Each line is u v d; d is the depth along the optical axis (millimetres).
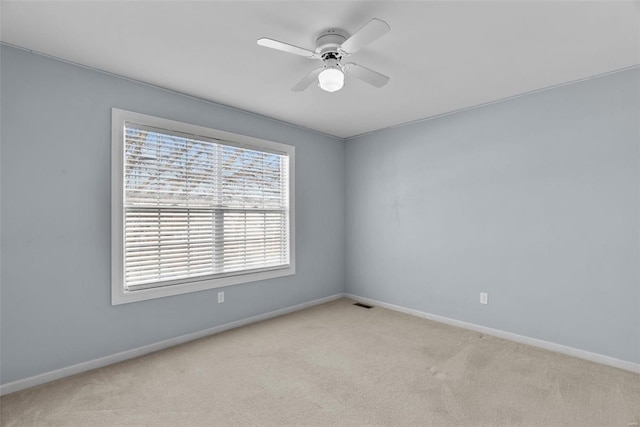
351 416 1913
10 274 2166
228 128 3348
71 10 1782
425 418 1895
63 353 2361
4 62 2139
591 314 2648
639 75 2445
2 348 2137
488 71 2559
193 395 2123
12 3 1715
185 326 3029
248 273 3518
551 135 2857
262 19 1883
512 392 2162
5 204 2148
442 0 1710
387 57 2338
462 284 3443
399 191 4020
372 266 4316
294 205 3986
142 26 1947
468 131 3400
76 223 2424
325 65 2102
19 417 1890
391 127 4090
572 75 2629
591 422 1854
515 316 3066
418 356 2715
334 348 2879
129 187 2713
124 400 2066
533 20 1889
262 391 2174
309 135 4191
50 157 2312
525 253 3006
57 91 2342
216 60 2379
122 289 2635
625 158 2506
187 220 3062
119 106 2631
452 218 3523
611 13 1814
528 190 2986
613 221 2557
